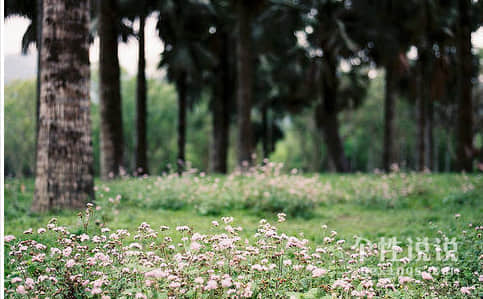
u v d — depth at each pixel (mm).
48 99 6559
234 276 3332
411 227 6645
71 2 6633
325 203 8922
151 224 5047
